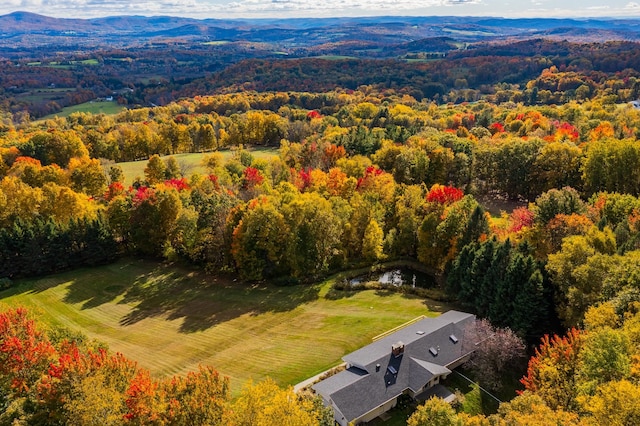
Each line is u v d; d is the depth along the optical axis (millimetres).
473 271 53188
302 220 64938
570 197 62625
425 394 40844
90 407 28234
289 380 43562
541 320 47281
